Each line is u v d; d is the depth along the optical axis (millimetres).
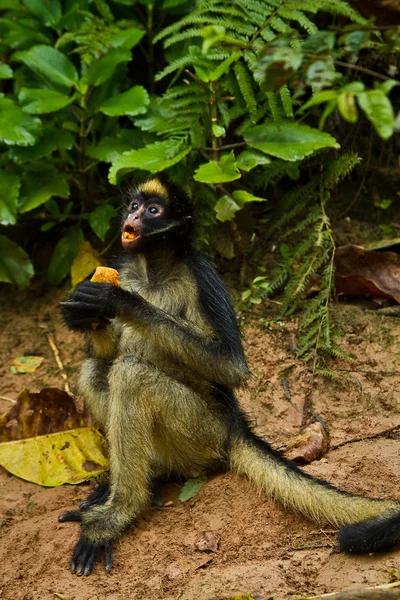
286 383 7324
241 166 7637
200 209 8211
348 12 7586
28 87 8836
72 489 6484
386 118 3789
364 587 4875
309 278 8000
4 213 8055
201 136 8062
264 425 7027
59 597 5195
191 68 8734
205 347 6043
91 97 8617
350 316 7820
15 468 6664
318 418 6988
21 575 5512
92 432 6902
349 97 3824
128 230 6402
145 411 5898
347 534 5223
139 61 9492
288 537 5602
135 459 5867
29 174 8445
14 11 9039
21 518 6195
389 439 6645
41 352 8156
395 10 7879
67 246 8648
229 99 7871
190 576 5270
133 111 7992
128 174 8531
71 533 5859
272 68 4324
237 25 7762
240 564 5348
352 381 7234
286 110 7609
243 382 6539
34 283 8836
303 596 4867
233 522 5770
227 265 8516
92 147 8359
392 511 5375
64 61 8375
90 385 6523
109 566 5492
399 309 7742
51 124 8453
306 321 7703
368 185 9039
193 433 6082
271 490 5871
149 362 6062
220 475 6324
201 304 6297
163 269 6539
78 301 5945
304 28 8016
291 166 8305
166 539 5703
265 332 7832
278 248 8570
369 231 8641
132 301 6000
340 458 6402
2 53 8969
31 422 6934
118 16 9188
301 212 8781
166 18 9195
